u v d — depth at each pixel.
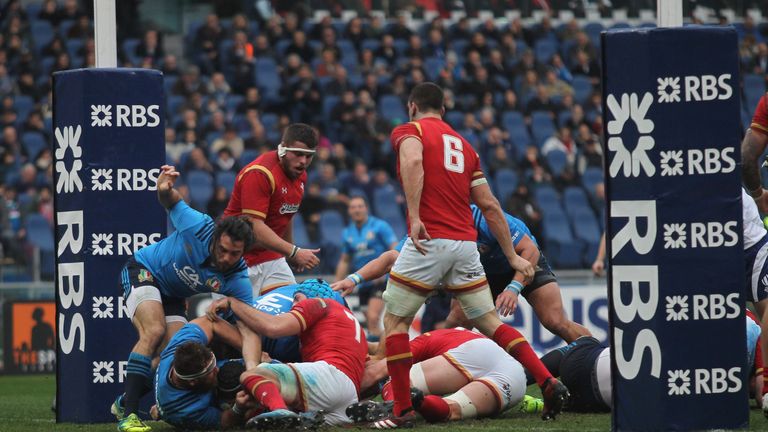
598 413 24.95
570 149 69.88
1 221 56.88
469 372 24.30
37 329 47.75
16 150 64.75
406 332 21.98
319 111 69.19
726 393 20.31
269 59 73.88
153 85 25.41
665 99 20.17
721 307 20.28
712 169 20.20
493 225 22.70
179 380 21.31
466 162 22.17
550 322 29.06
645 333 20.30
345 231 47.09
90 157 25.08
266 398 20.91
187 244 22.83
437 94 22.62
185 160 62.94
